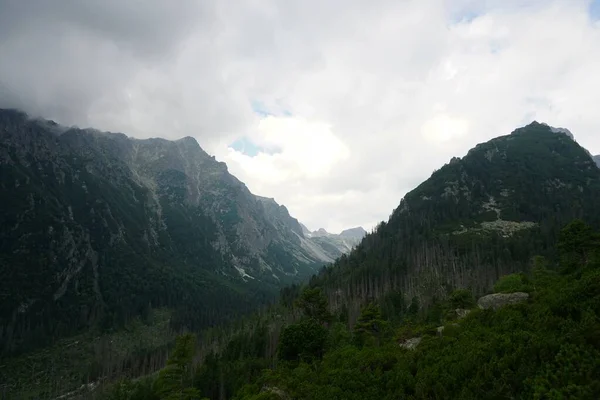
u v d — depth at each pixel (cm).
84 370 17138
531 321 3197
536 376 2300
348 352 4425
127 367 16112
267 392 3994
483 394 2402
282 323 12694
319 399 3147
